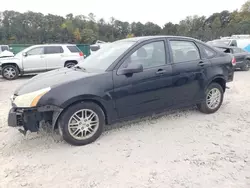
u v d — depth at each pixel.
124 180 2.66
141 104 3.83
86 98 3.36
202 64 4.45
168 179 2.66
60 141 3.63
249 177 2.69
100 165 2.96
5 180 2.69
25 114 3.16
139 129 4.04
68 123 3.32
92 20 101.62
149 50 3.95
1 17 80.62
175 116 4.67
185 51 4.36
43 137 3.78
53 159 3.12
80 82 3.35
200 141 3.59
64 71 4.05
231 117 4.63
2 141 3.72
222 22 93.50
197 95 4.48
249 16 83.00
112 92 3.53
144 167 2.90
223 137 3.72
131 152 3.27
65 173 2.81
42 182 2.65
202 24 95.75
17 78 11.27
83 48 25.20
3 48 20.86
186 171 2.81
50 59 11.46
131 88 3.68
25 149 3.42
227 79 4.90
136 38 4.20
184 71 4.20
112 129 4.05
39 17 84.38
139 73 3.73
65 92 3.23
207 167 2.89
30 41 72.81
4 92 7.77
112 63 3.65
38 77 3.94
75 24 90.62
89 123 3.49
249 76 10.71
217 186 2.53
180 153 3.22
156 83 3.90
